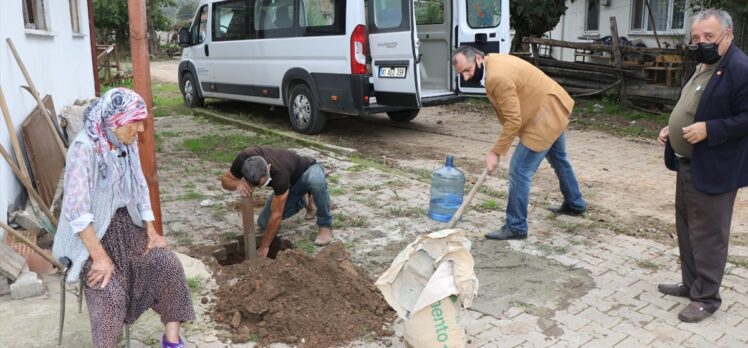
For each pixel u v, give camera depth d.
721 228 3.56
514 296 3.95
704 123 3.35
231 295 3.78
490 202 5.87
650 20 14.76
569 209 5.61
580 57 16.56
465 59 4.66
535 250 4.74
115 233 2.78
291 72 9.48
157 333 3.41
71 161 2.58
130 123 2.62
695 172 3.51
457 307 3.12
